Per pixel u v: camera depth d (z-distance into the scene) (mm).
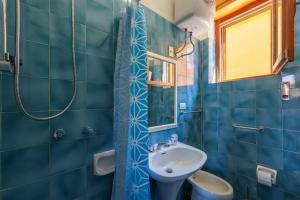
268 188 1526
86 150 1048
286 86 1395
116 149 1080
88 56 1055
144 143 987
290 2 921
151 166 1171
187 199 1866
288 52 909
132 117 1002
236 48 1942
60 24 939
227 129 1866
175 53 1721
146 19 1437
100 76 1114
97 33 1097
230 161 1837
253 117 1638
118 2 1208
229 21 1964
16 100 723
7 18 772
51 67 905
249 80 1670
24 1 818
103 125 1131
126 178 1007
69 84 971
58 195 930
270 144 1515
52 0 911
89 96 1062
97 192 1102
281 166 1442
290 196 1384
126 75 1064
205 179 1825
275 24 1193
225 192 1544
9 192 778
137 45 1005
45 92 884
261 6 1680
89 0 1061
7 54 634
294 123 1363
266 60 1676
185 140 1851
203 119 2086
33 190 846
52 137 909
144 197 961
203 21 1580
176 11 1639
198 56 2043
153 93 1530
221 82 1917
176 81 1726
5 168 769
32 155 844
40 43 867
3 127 765
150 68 1493
